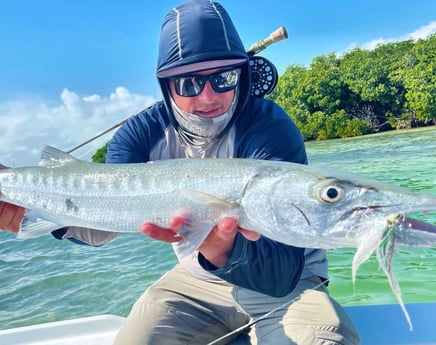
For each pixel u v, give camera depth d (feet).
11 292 6.31
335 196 2.04
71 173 2.57
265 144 2.60
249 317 2.73
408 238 1.90
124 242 8.54
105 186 2.45
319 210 2.07
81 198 2.51
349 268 5.69
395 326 2.84
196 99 2.61
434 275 4.98
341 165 18.02
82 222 2.53
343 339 2.30
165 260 7.27
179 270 2.98
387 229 1.91
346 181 2.05
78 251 8.23
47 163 2.66
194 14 2.62
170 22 2.68
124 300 5.80
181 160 2.38
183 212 2.27
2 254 8.36
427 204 1.96
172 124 2.86
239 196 2.20
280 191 2.13
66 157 2.63
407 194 1.99
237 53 2.60
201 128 2.70
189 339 2.67
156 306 2.70
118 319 3.30
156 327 2.60
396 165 16.57
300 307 2.55
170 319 2.65
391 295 4.73
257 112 2.79
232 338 2.83
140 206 2.36
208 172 2.27
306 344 2.30
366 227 1.98
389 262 1.86
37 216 2.65
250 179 2.19
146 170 2.40
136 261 7.32
